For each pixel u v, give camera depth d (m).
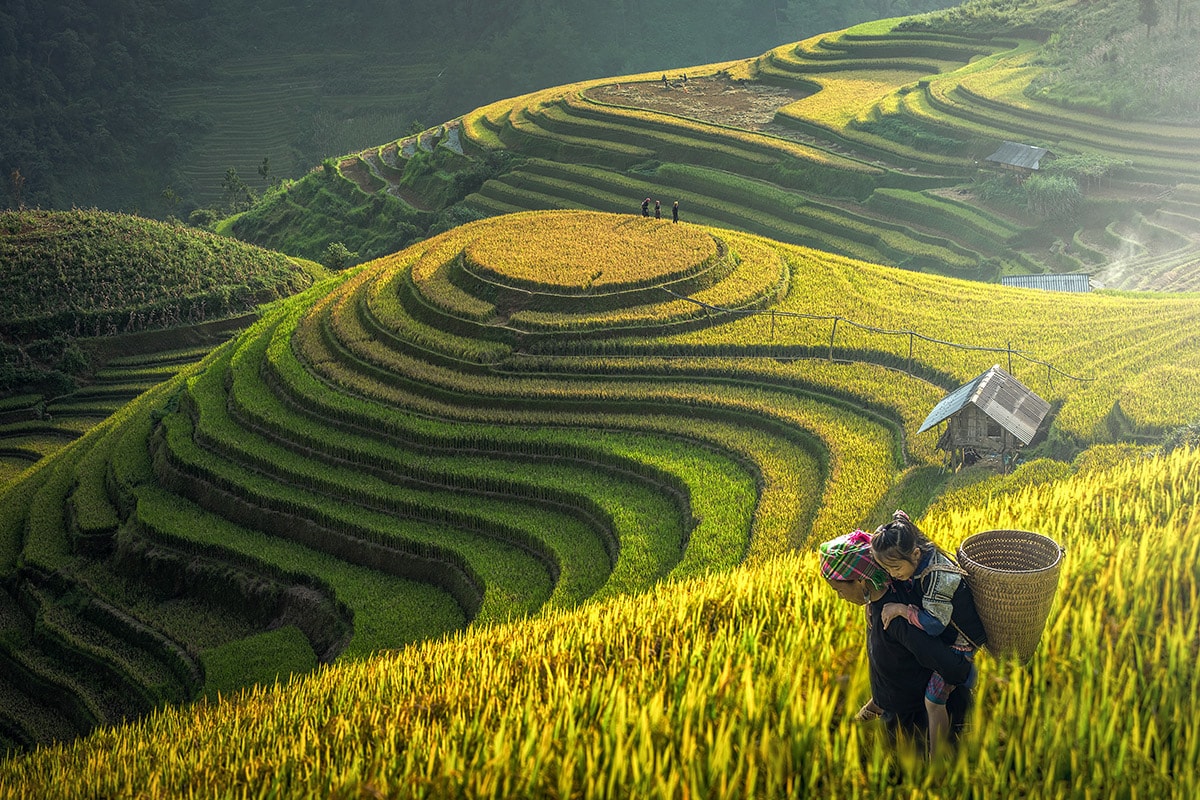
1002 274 70.44
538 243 56.19
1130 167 76.00
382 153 131.38
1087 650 7.15
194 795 10.98
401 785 8.12
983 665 7.22
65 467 53.31
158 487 46.34
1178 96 82.25
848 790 6.44
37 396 71.50
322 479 41.75
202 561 40.84
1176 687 6.61
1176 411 31.39
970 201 81.06
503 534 37.19
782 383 42.03
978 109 91.62
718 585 13.02
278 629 37.16
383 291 55.25
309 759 10.33
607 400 42.91
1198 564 8.20
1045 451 33.09
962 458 33.22
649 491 37.31
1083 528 10.20
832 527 30.34
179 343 78.94
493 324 48.97
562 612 18.50
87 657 39.00
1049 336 43.09
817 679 7.68
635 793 6.68
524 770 7.47
